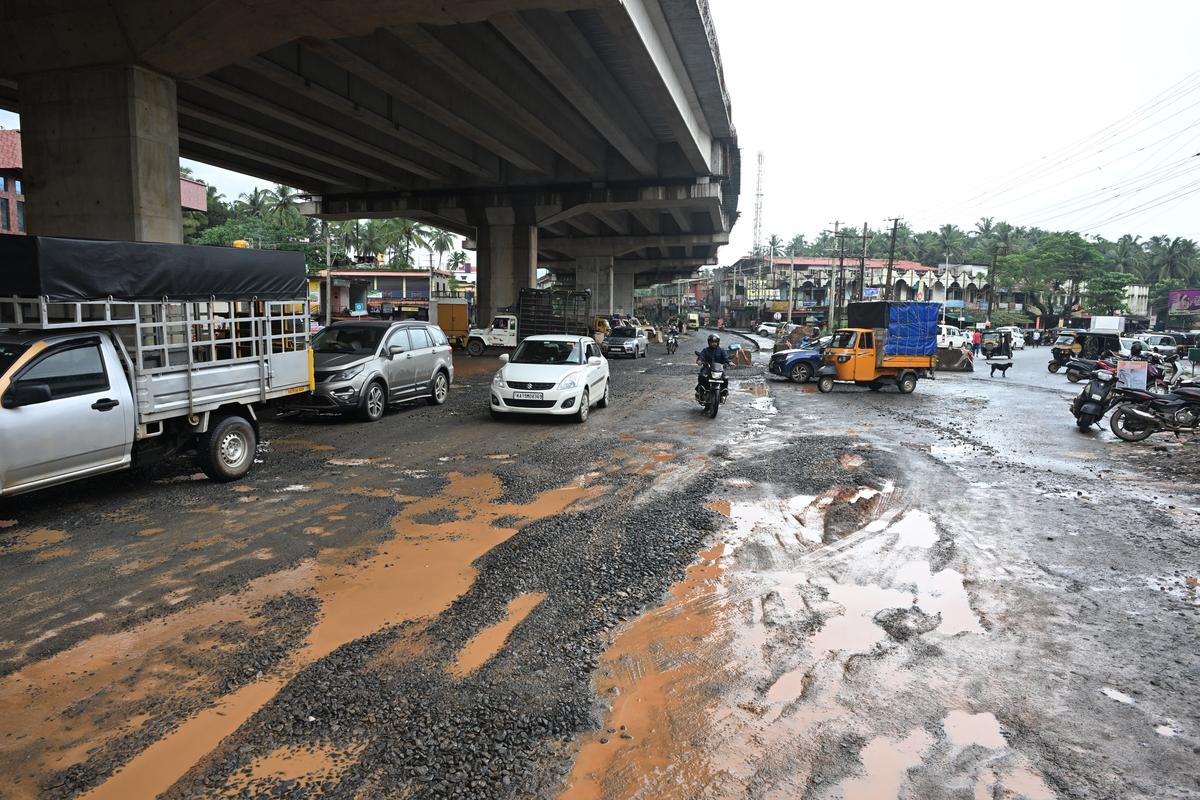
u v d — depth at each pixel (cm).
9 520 617
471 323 4288
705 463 905
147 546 554
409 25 1505
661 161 3216
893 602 479
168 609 440
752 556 563
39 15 1230
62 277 598
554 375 1202
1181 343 4731
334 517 638
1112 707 351
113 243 637
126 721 322
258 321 809
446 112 2150
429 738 313
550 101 2339
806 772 297
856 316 1973
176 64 1282
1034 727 333
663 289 16838
